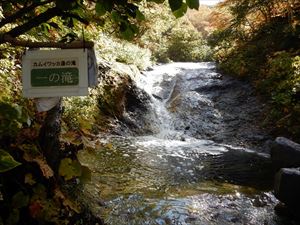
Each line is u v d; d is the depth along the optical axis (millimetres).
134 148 6402
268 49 9711
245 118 8031
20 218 2375
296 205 3826
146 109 8547
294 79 7609
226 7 11945
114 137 7090
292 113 7090
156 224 3438
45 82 1690
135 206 3775
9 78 4145
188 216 3674
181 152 6434
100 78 7809
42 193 2330
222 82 9734
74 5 1521
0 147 2289
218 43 11945
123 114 7996
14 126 1596
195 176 5113
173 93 9695
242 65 9781
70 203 2465
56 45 1620
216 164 5832
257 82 8859
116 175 4766
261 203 4207
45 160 2365
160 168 5340
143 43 14320
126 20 1644
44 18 1515
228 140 7422
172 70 11562
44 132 2455
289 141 5875
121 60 9781
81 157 5258
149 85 9961
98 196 3828
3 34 1461
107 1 1474
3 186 2285
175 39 16812
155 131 8172
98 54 8594
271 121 7531
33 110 2979
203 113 8547
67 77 1686
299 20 9125
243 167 5738
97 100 7414
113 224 3271
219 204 4074
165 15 13383
